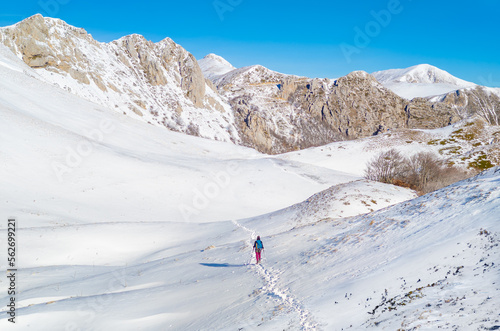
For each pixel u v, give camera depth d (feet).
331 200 95.66
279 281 42.91
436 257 33.30
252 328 30.48
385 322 25.21
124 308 41.37
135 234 92.63
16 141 148.56
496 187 44.32
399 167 204.95
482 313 22.04
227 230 94.22
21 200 112.68
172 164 197.16
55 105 228.02
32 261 67.51
